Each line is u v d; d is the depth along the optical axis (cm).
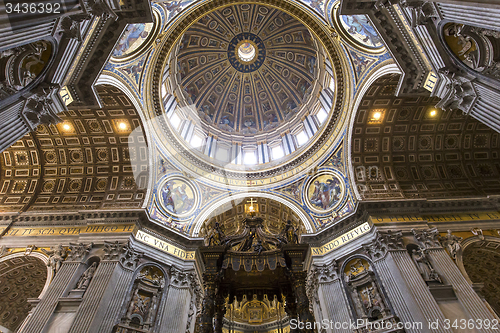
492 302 1783
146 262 1536
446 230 1534
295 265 1045
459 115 1758
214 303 1017
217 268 1096
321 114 2425
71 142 1762
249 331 2734
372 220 1579
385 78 1539
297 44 2780
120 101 1598
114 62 1467
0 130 668
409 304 1239
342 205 1878
